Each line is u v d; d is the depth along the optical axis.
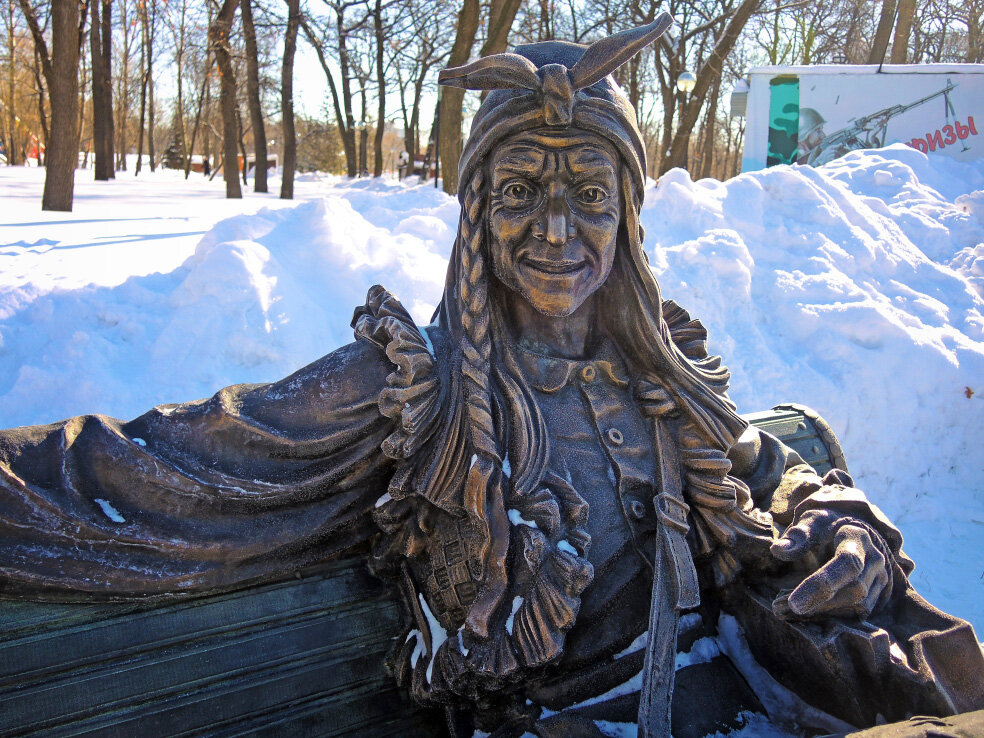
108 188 14.23
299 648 1.61
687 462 1.70
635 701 1.58
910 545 3.84
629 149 1.53
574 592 1.49
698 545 1.70
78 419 1.55
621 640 1.59
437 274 4.13
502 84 1.47
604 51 1.44
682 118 12.30
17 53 27.84
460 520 1.58
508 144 1.51
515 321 1.67
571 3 18.47
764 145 9.70
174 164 34.25
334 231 4.11
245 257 3.70
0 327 3.42
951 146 9.14
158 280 3.94
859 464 4.09
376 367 1.62
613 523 1.60
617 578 1.59
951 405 4.39
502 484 1.53
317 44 21.55
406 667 1.65
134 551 1.45
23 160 34.00
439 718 1.72
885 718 1.49
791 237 4.94
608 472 1.64
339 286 3.93
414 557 1.66
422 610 1.63
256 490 1.53
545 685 1.56
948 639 1.49
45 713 1.40
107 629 1.46
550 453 1.59
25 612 1.40
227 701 1.54
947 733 1.28
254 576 1.55
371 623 1.68
